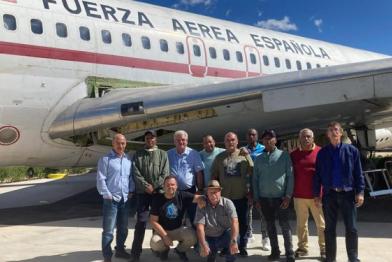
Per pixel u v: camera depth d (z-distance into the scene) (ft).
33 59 32.42
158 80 39.68
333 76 26.73
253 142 23.71
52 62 33.32
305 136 20.39
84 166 39.55
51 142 34.50
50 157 35.88
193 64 42.70
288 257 19.75
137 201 20.99
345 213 18.93
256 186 20.38
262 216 22.38
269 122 36.96
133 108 31.76
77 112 33.71
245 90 28.94
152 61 39.29
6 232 28.14
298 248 21.17
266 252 22.07
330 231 19.24
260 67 50.19
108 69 36.32
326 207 19.21
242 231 21.08
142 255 21.80
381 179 43.21
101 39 36.14
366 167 42.50
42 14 33.37
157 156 20.74
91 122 33.06
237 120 35.45
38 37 32.78
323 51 62.28
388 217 32.17
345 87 26.55
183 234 19.89
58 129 33.86
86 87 35.04
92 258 21.43
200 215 18.89
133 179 20.75
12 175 81.82
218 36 46.39
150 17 40.78
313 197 20.16
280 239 24.97
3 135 32.04
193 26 44.34
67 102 33.99
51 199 47.98
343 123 41.98
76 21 35.04
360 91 26.25
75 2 35.76
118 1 39.45
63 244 24.47
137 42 38.50
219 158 21.15
